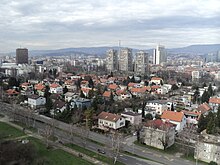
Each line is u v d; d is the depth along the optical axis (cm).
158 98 16725
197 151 7956
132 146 8869
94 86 19950
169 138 8944
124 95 16212
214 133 10069
